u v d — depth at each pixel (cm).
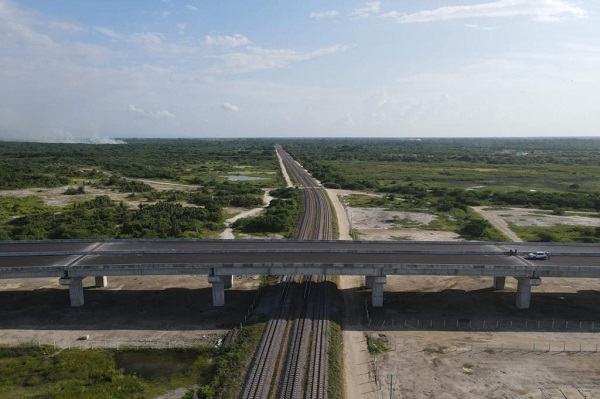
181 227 8344
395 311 5072
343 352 4153
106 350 4169
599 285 5934
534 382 3706
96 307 5144
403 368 3903
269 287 5534
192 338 4409
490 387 3631
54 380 3691
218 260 5362
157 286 5794
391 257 5566
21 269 4972
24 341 4353
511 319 4903
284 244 6281
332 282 5725
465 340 4422
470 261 5394
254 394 3362
